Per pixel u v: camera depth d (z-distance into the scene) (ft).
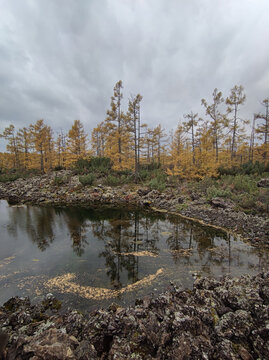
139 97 63.98
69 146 82.58
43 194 54.90
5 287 14.17
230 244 22.17
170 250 20.84
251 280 12.91
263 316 9.38
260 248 20.84
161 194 47.14
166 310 10.32
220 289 12.15
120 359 7.65
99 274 15.96
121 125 79.87
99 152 122.93
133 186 57.31
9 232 27.37
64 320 10.33
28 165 102.99
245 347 8.29
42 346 7.48
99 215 36.37
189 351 7.80
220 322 9.46
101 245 22.49
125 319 9.52
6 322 10.08
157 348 8.36
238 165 66.08
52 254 20.10
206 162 54.75
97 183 61.31
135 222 31.86
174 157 61.16
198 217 32.94
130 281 14.88
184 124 65.10
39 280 15.08
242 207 31.40
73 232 27.25
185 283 14.56
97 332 9.14
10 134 107.55
